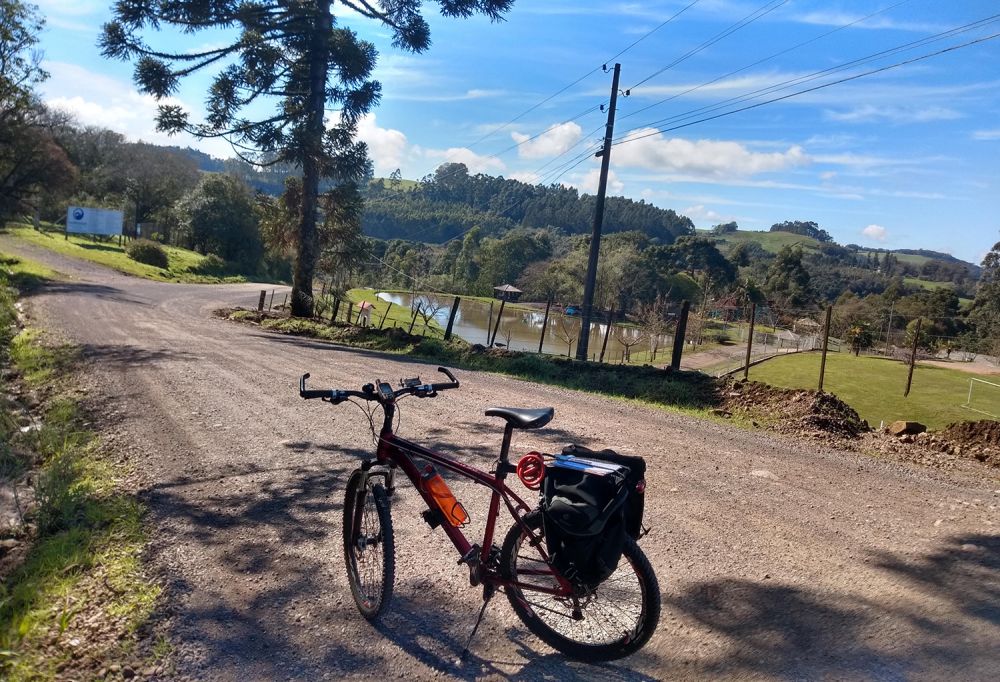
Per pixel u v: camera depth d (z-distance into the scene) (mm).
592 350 41312
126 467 6629
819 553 4840
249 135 27609
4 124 40312
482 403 10180
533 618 3584
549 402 10656
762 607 4008
